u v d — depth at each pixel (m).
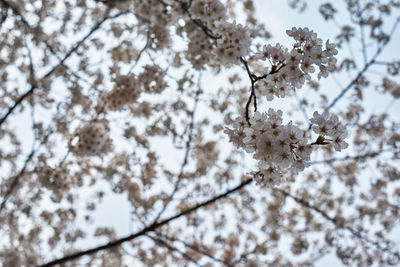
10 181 6.33
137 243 7.98
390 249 8.56
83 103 6.32
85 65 6.64
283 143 2.54
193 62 5.48
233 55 3.45
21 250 6.26
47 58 6.52
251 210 8.47
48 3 6.18
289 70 2.88
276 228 8.48
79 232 7.37
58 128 6.38
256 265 7.90
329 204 8.64
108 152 6.07
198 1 4.08
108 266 7.07
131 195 7.53
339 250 8.65
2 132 7.10
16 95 6.74
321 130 2.61
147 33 5.91
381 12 8.36
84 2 6.64
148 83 5.82
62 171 5.76
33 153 5.74
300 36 2.86
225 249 8.30
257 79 3.06
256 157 2.60
